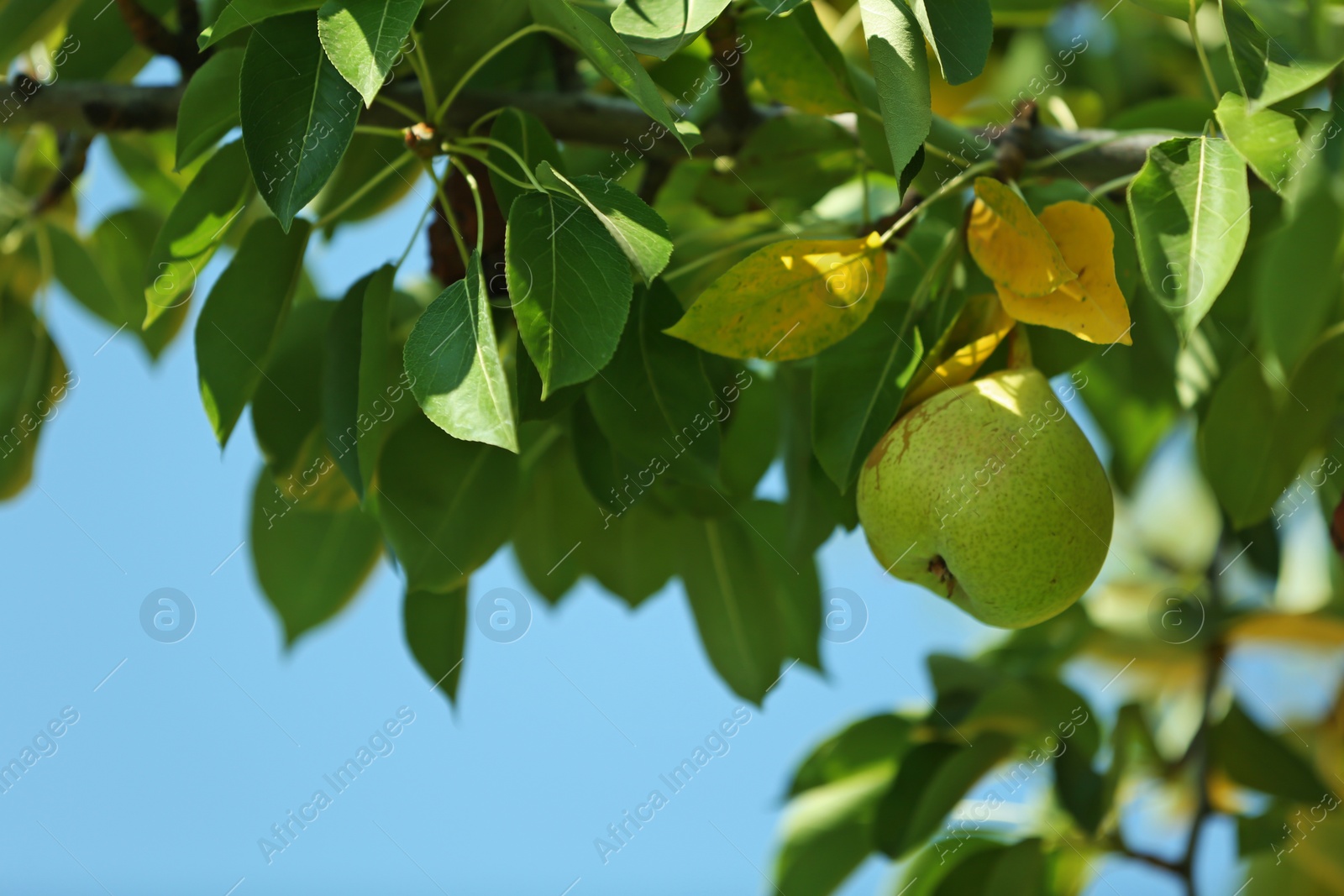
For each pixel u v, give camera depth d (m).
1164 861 1.90
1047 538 1.71
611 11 1.77
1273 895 1.91
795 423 1.81
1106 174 1.78
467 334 1.67
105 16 1.83
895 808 1.89
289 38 1.71
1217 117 1.69
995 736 1.89
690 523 1.87
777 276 1.72
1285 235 1.74
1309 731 1.98
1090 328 1.71
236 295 1.75
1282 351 1.75
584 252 1.68
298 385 1.80
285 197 1.70
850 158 1.81
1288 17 1.76
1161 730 2.05
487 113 1.78
